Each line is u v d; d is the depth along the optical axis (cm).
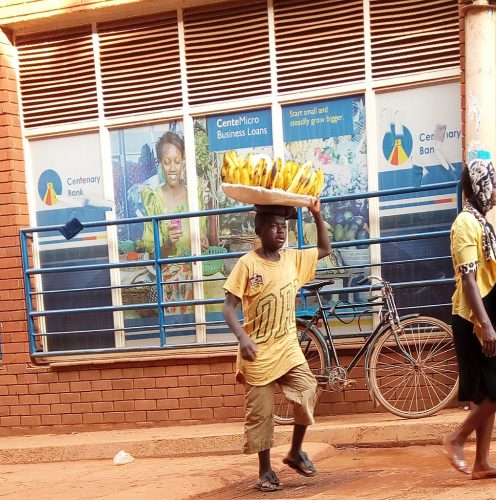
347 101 623
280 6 634
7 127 676
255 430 420
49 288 691
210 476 476
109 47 675
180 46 655
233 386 634
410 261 598
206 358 637
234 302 418
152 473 515
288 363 420
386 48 611
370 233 618
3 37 677
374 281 613
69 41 681
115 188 677
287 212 426
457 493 368
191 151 657
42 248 691
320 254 445
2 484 525
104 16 668
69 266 687
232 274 420
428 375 590
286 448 537
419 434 539
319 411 616
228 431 587
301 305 627
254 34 641
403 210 611
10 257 677
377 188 617
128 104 669
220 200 655
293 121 635
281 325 422
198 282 658
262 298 418
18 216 677
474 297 379
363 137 620
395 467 475
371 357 577
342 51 623
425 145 606
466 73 568
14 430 682
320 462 514
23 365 679
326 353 580
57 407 672
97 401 663
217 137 653
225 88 650
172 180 665
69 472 552
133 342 675
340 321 621
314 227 633
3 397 684
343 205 624
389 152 614
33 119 689
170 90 663
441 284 591
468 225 386
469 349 392
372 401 595
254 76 642
